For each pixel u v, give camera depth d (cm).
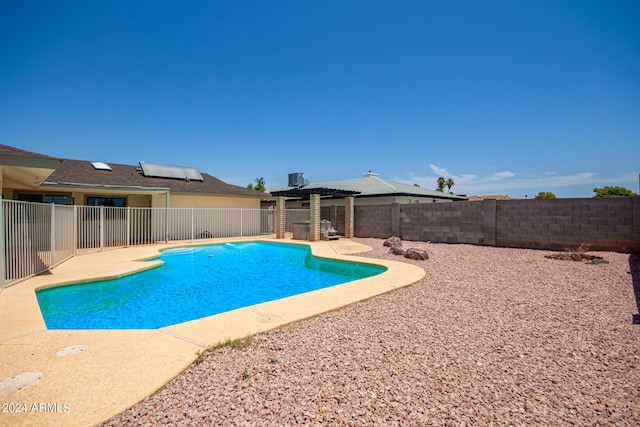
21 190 1529
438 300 579
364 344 380
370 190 2369
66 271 859
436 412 244
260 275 998
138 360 325
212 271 1060
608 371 313
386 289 642
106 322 572
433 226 1490
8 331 410
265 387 279
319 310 504
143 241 1702
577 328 431
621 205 1000
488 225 1297
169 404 251
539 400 262
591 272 784
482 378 299
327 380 292
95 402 248
